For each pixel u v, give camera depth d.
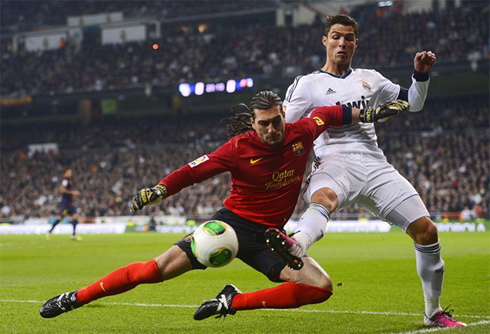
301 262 5.53
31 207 53.50
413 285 11.39
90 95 58.09
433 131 50.72
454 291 10.18
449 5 57.38
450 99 54.31
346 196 7.01
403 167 46.62
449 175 44.81
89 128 63.81
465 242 24.27
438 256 7.02
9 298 10.20
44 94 59.16
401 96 7.59
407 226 7.03
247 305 6.41
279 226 6.42
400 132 51.81
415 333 6.51
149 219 45.72
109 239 33.31
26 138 64.25
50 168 58.09
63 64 63.22
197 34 63.41
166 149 57.53
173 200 48.41
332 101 7.49
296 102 7.58
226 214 6.38
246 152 6.16
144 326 7.45
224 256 5.90
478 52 47.25
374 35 53.81
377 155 7.38
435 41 51.47
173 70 58.59
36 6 70.81
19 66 64.75
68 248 25.30
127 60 61.69
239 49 58.81
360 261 16.86
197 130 59.81
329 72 7.69
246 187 6.26
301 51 56.09
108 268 16.22
